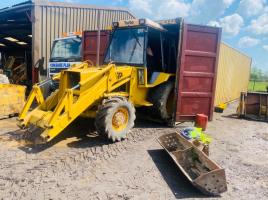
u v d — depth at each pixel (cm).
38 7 1142
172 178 448
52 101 606
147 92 740
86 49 988
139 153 548
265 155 596
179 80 732
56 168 458
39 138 547
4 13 1242
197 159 461
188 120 768
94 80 584
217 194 402
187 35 723
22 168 451
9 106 779
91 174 445
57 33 1234
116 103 580
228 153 593
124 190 401
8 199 360
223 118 1008
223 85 1258
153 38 709
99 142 595
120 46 712
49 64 1088
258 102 1011
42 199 364
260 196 410
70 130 666
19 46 1845
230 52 1292
